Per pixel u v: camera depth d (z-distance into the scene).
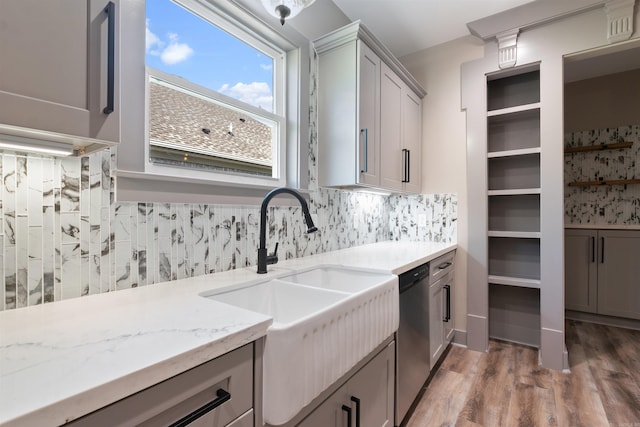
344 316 1.00
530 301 2.61
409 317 1.63
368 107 1.92
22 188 0.85
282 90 1.85
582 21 2.16
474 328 2.55
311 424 0.92
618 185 3.34
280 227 1.72
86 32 0.70
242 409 0.72
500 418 1.66
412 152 2.60
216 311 0.84
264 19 1.60
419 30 2.57
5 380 0.48
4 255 0.83
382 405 1.35
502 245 2.70
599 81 3.43
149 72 1.21
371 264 1.61
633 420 1.64
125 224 1.07
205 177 1.42
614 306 3.05
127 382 0.51
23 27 0.61
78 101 0.69
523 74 2.60
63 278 0.93
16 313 0.81
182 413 0.60
